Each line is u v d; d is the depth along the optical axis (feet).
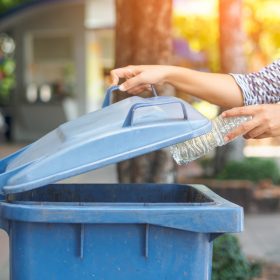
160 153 18.29
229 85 11.04
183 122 8.92
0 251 24.09
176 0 51.55
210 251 9.30
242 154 37.99
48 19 63.62
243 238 27.58
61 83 65.21
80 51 63.36
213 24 52.65
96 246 9.04
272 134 9.48
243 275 18.58
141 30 18.43
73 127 9.86
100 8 62.44
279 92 11.05
